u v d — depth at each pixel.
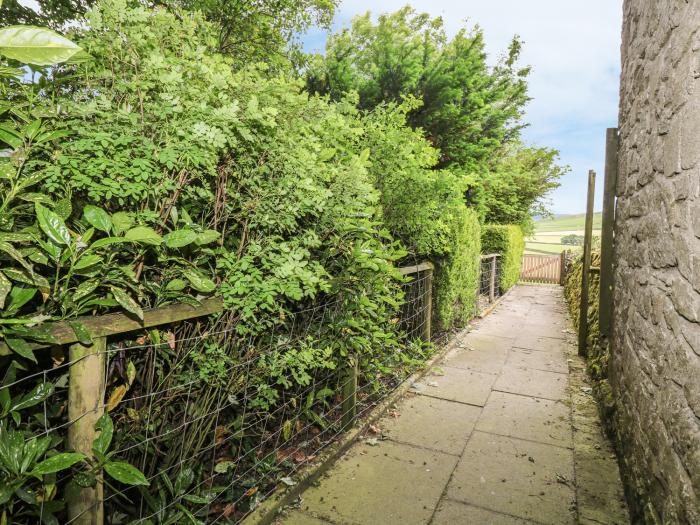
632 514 2.25
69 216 1.48
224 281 1.91
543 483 2.60
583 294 5.14
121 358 1.66
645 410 2.23
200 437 2.00
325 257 2.67
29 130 1.31
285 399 2.83
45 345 1.27
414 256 4.83
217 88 1.74
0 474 1.18
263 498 2.26
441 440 3.11
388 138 3.84
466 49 8.38
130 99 1.61
